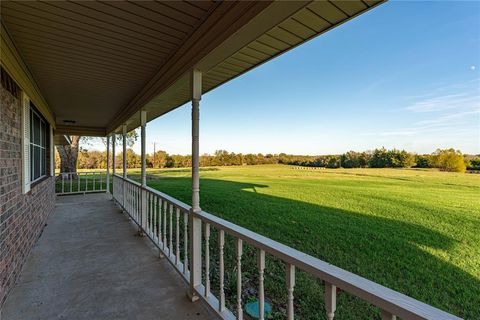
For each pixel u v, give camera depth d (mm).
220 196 10242
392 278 3811
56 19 1938
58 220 5191
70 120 7004
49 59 2723
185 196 10008
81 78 3357
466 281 3709
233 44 1700
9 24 2002
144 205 4055
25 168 2951
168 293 2377
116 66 2932
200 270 2283
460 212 7254
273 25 1458
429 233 5824
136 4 1744
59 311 2074
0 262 2078
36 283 2529
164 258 3211
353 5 1430
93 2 1724
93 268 2900
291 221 6902
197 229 2271
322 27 1678
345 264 4297
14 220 2533
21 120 2836
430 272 3977
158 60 2768
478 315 2945
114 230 4477
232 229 1695
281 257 1260
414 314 718
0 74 2158
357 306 2629
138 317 2012
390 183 11406
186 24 2023
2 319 1959
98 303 2197
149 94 3436
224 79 2904
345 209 8258
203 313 2078
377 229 6172
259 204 8961
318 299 2686
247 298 2645
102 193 9477
